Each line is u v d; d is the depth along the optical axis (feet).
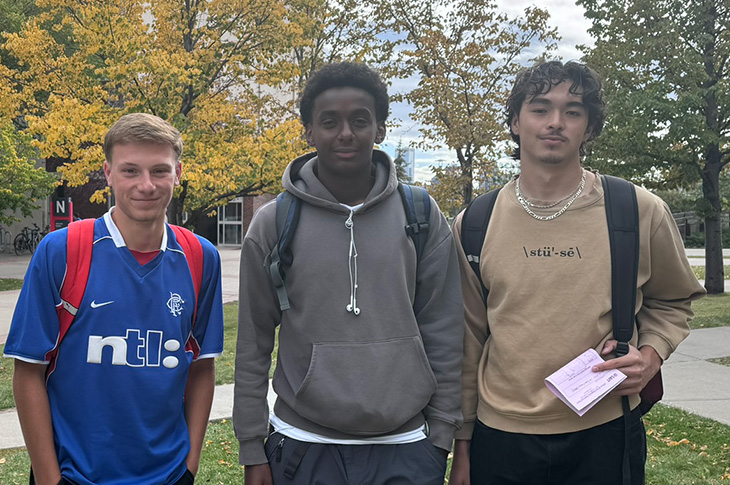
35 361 5.84
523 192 7.17
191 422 6.70
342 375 6.41
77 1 34.45
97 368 5.98
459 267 7.38
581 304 6.62
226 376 21.35
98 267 6.08
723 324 31.65
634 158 44.47
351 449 6.51
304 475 6.48
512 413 6.73
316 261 6.61
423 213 7.07
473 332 7.43
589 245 6.73
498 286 6.99
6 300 42.88
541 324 6.66
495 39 44.45
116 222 6.29
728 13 42.24
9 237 101.71
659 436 15.40
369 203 6.75
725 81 40.45
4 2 67.36
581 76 6.81
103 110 32.48
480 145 43.39
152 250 6.33
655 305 7.18
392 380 6.48
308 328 6.58
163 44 35.96
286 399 6.66
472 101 44.45
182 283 6.42
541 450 6.64
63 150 32.04
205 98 35.78
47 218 102.42
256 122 37.52
